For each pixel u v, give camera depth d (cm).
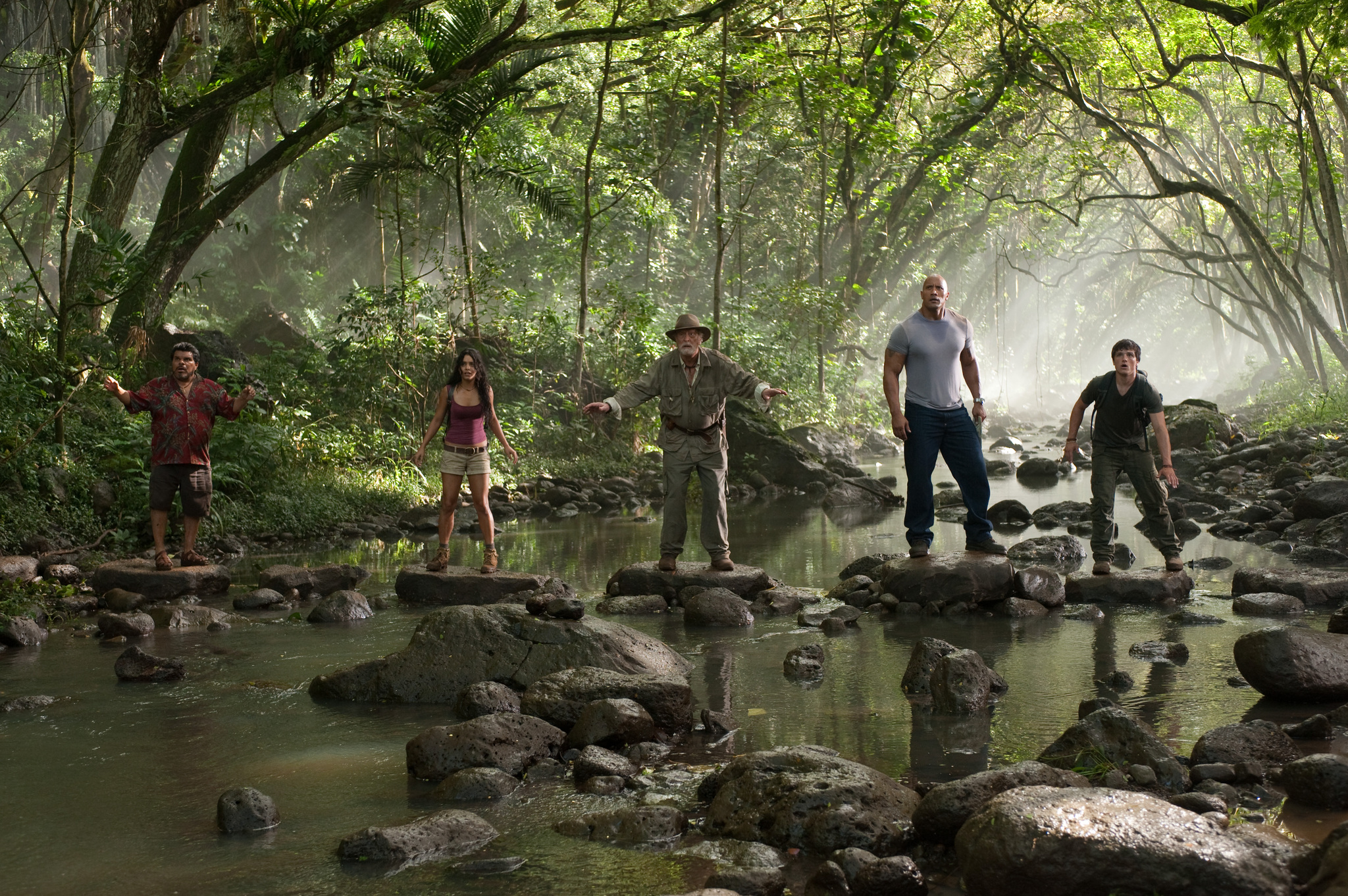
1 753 468
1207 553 950
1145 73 2461
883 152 2764
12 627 691
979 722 475
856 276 2908
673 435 812
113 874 340
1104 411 812
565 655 552
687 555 1047
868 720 486
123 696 563
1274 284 2850
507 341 1992
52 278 2417
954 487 1554
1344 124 2677
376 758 458
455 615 573
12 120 2583
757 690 546
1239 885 271
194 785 425
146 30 1548
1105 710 400
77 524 1085
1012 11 2438
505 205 2614
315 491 1338
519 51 1670
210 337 1658
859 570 877
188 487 888
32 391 1216
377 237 3020
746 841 352
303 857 351
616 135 2680
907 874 301
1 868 346
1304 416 2056
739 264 2906
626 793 406
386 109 1603
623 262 2972
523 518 1444
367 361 1734
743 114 2691
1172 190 2372
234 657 652
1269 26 1330
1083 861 278
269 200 2892
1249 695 500
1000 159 3222
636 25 1647
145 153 1606
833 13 2483
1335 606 710
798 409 2395
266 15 1616
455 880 329
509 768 431
